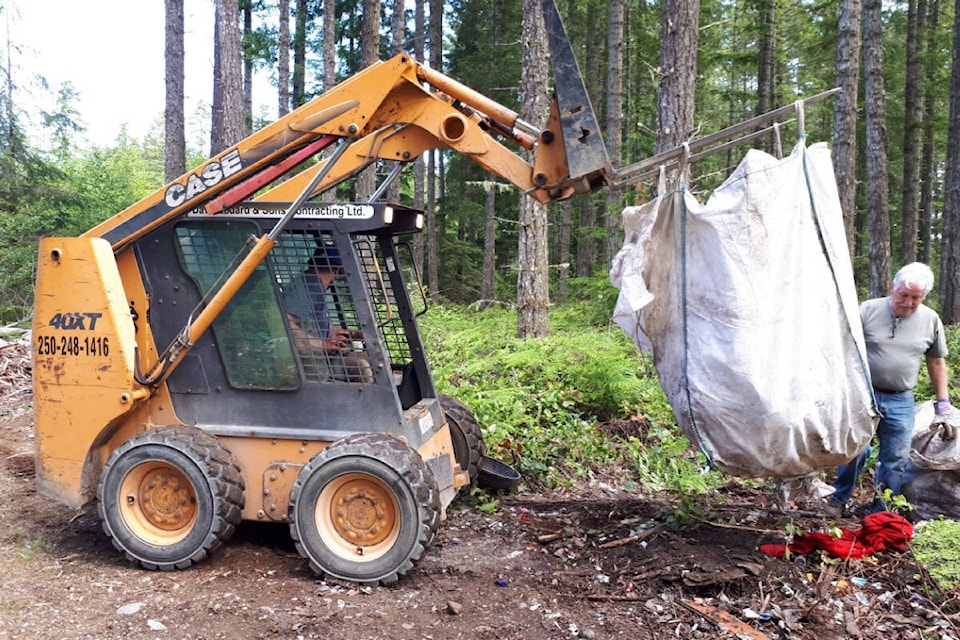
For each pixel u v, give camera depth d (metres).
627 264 4.09
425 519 3.94
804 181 3.98
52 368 4.37
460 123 4.31
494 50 22.80
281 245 4.32
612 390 7.43
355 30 25.88
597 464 6.60
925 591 3.80
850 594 3.82
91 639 3.33
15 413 7.91
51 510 5.13
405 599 3.84
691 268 4.02
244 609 3.67
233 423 4.40
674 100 8.97
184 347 4.30
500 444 6.45
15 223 17.08
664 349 4.21
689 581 3.92
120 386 4.27
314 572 4.11
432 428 4.77
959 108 15.66
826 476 6.34
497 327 12.49
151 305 4.48
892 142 25.80
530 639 3.45
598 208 22.89
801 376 3.84
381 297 5.05
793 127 23.81
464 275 26.31
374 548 4.04
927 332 4.80
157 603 3.71
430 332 11.93
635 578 4.05
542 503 5.53
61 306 4.34
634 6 24.45
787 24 25.00
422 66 4.33
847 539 4.30
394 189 15.59
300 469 4.25
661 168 4.14
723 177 15.18
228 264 4.39
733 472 4.07
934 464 4.76
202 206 4.39
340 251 4.23
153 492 4.25
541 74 9.80
